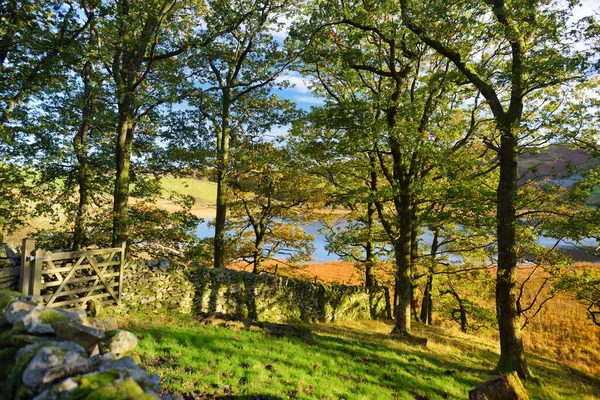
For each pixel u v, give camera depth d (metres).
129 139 14.43
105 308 10.72
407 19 13.05
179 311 12.84
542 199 13.66
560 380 13.69
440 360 13.34
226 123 19.52
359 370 9.99
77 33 13.41
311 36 14.34
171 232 17.81
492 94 12.82
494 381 7.75
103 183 17.53
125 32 14.16
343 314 20.86
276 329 12.48
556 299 28.19
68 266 9.62
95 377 2.55
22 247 8.38
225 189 19.58
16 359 2.82
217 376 7.28
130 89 13.89
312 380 8.35
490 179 17.23
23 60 13.02
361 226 21.53
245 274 16.00
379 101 14.42
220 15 16.50
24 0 11.96
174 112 18.03
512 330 12.74
